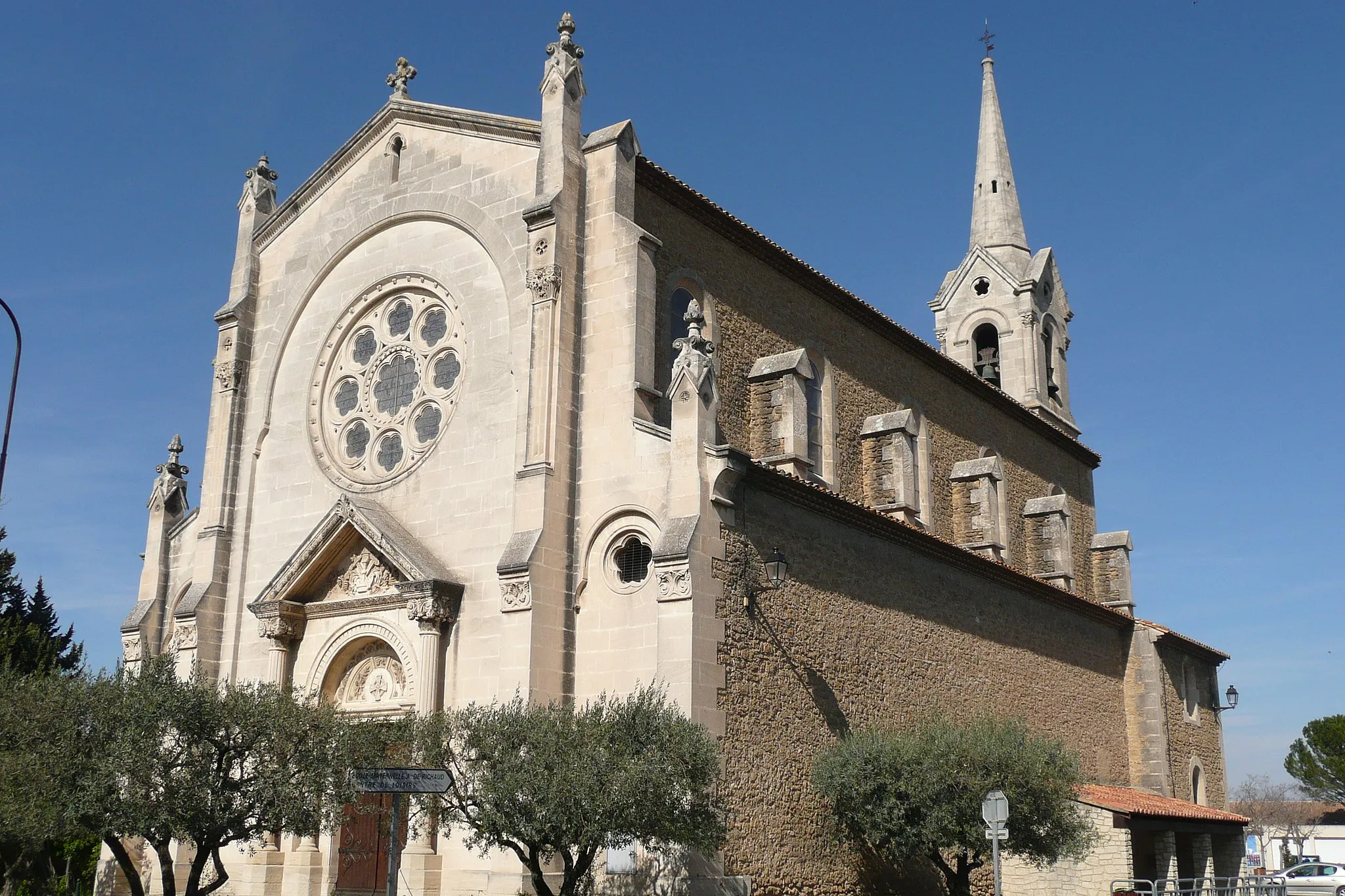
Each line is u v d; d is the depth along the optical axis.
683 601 21.72
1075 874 30.77
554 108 26.42
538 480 23.83
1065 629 38.16
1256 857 73.31
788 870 22.95
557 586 23.52
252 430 30.45
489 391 26.12
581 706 23.08
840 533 26.83
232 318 31.12
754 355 29.75
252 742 19.39
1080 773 27.97
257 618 28.00
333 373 29.64
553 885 21.88
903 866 26.92
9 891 29.88
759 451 28.81
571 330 25.11
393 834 16.33
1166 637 42.50
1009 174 52.31
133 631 30.88
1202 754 44.88
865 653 26.86
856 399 33.78
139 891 19.83
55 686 20.22
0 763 18.89
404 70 30.17
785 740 23.62
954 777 24.36
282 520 29.19
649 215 26.84
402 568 25.25
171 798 18.41
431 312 28.25
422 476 26.67
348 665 26.92
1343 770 81.50
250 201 32.25
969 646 31.59
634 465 23.72
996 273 49.62
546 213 25.30
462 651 24.67
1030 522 41.66
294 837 26.00
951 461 38.00
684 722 20.19
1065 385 50.47
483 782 18.83
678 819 19.19
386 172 29.67
